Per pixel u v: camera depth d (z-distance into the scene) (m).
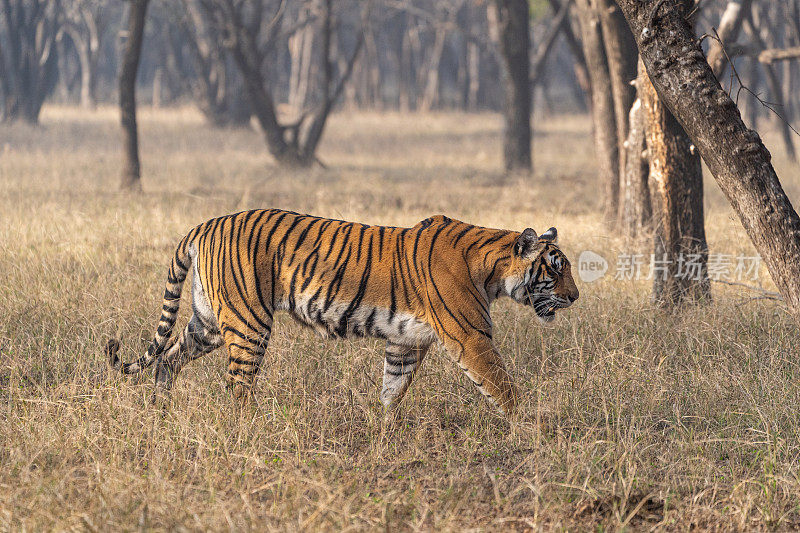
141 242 16.72
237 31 35.16
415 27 80.56
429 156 41.31
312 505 7.07
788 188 25.36
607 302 12.80
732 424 8.89
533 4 41.28
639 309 12.56
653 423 9.16
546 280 8.72
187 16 55.69
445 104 91.00
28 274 13.55
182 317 11.61
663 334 11.55
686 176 13.12
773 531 7.01
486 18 76.62
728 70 46.41
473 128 60.22
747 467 8.20
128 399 8.84
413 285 8.66
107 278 13.63
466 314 8.59
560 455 8.16
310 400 9.30
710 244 16.88
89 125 52.34
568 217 21.73
